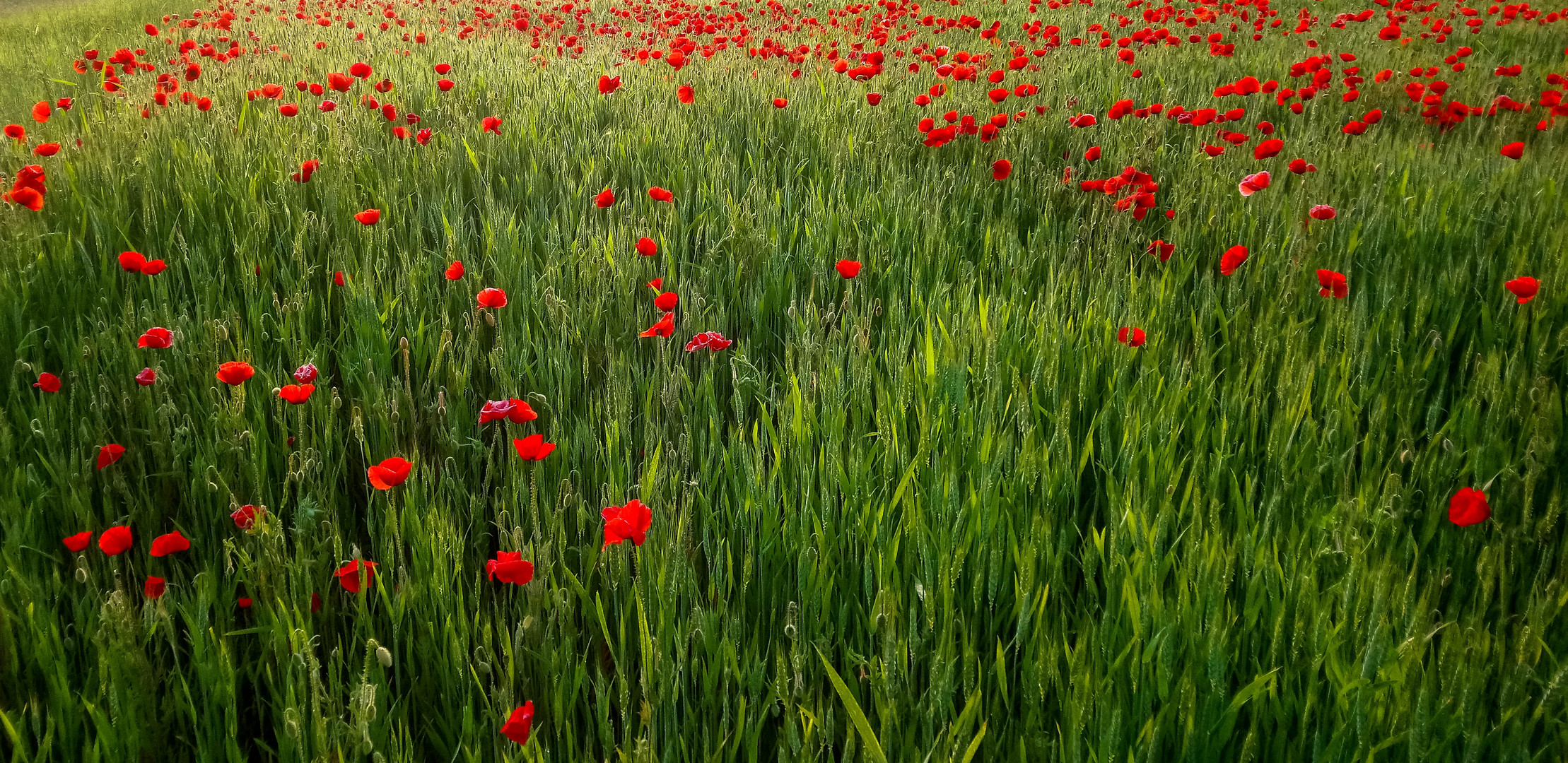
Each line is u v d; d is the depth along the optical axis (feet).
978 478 5.97
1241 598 5.05
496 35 34.58
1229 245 10.43
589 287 9.24
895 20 32.55
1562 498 5.60
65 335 7.68
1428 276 8.80
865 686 4.75
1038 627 4.58
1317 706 4.16
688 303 8.90
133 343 7.53
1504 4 31.63
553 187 12.55
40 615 4.74
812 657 4.85
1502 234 9.40
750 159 13.37
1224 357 7.83
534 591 4.68
